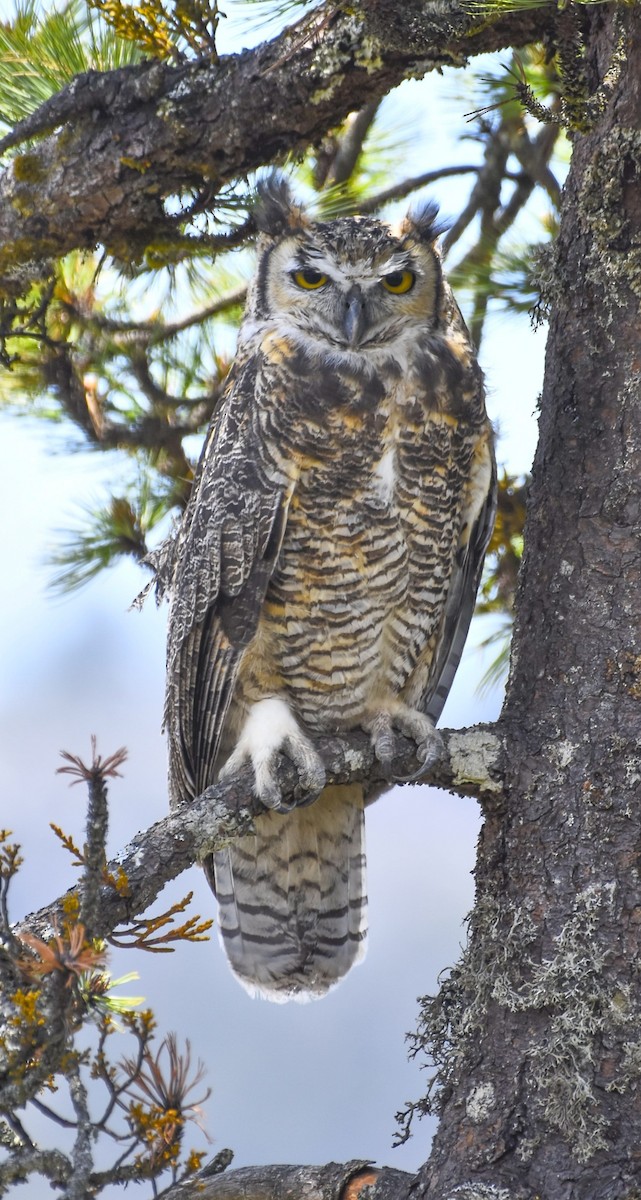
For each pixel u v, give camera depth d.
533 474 7.37
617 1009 6.21
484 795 6.88
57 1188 5.39
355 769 8.05
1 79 8.77
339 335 8.72
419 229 9.29
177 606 8.95
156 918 5.78
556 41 7.14
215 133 7.78
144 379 10.05
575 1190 5.91
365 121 10.41
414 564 8.81
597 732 6.71
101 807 5.12
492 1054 6.36
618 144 6.96
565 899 6.49
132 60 8.57
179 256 8.94
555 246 7.35
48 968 5.05
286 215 9.26
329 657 8.81
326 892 9.30
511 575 10.12
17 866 5.43
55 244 8.47
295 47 7.45
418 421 8.61
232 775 7.70
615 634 6.82
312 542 8.59
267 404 8.59
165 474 10.30
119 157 7.95
